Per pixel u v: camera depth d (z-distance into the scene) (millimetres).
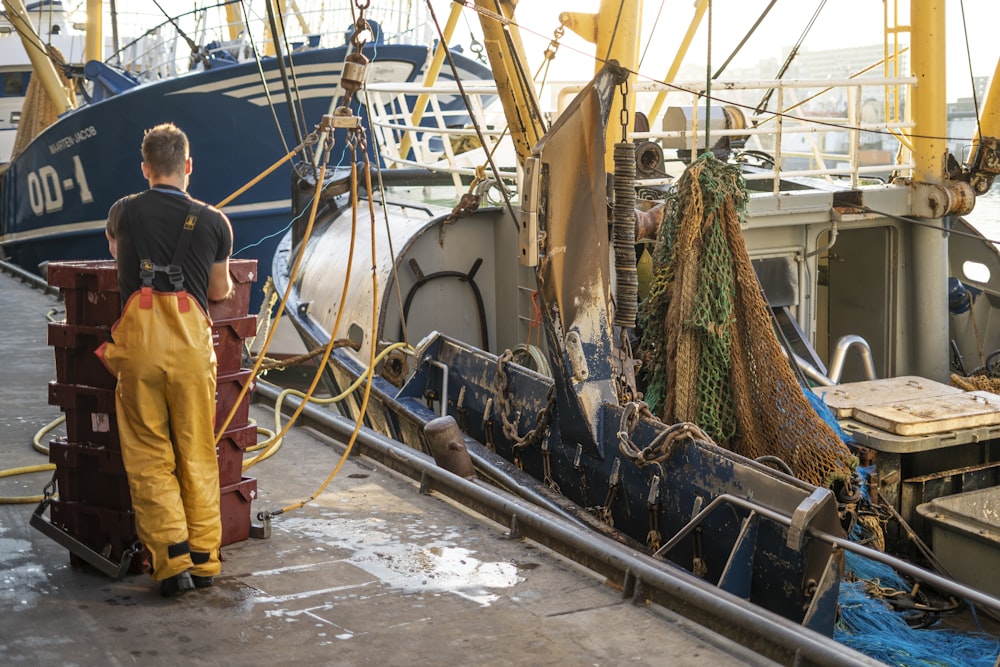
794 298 9094
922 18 9094
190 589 4262
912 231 9500
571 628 3951
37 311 12742
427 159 12820
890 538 6719
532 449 6727
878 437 6672
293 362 7613
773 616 3785
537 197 5734
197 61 16672
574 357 5969
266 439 6715
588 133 5891
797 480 4816
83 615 4016
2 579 4363
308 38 17266
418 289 9078
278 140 16266
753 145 12336
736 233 6324
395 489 5676
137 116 16203
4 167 23422
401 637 3861
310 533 4969
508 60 8180
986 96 9766
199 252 4043
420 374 7715
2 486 5734
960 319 10586
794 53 10977
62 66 19359
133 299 3967
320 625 3953
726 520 5090
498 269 9336
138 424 4039
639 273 8641
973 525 6230
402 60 16453
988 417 6879
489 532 5012
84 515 4449
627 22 7941
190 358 4020
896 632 5309
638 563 4266
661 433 5473
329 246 10242
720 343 6254
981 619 6000
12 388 8383
